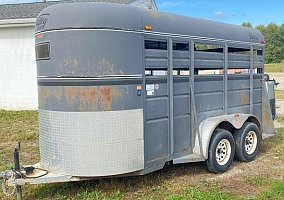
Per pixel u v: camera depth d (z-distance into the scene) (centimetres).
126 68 442
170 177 540
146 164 470
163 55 487
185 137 532
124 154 445
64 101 430
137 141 455
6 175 421
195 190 477
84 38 422
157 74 481
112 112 435
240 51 634
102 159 433
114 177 482
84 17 422
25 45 1329
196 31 536
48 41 435
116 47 434
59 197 457
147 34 462
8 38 1338
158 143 488
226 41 593
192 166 595
